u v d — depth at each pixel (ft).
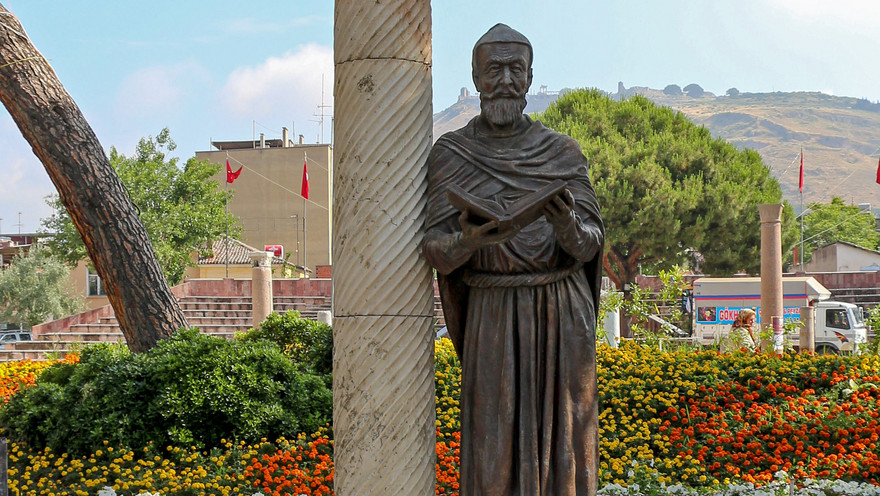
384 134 11.57
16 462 23.34
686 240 86.79
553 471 11.44
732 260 87.35
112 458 23.02
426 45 11.96
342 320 11.76
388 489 11.43
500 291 11.51
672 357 29.81
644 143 95.04
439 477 20.30
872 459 20.93
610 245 87.66
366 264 11.53
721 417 24.39
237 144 181.16
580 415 11.50
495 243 10.60
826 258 146.20
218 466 22.40
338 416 11.79
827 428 22.93
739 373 27.14
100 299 124.47
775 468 20.97
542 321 11.51
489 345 11.45
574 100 101.60
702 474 21.08
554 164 11.60
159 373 24.20
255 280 54.44
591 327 11.71
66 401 24.26
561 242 11.02
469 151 11.63
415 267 11.73
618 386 26.50
